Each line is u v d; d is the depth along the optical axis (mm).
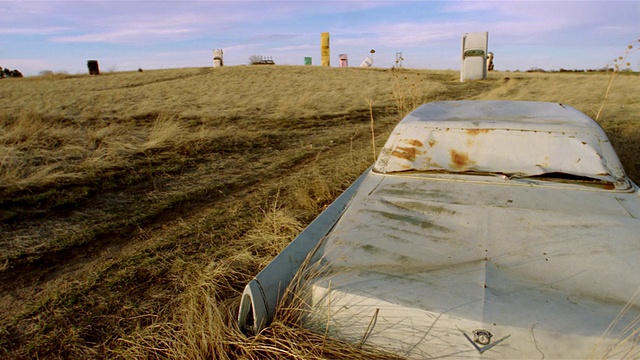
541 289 1891
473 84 21359
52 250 3826
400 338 1854
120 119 10703
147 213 4750
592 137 3061
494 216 2469
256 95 17125
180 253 3695
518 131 3162
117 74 35156
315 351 1930
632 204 2588
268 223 4195
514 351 1671
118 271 3406
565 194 2705
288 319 2111
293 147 8336
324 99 15828
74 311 2873
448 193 2801
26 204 4852
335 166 6578
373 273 2080
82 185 5574
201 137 8242
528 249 2162
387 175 3223
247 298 2125
